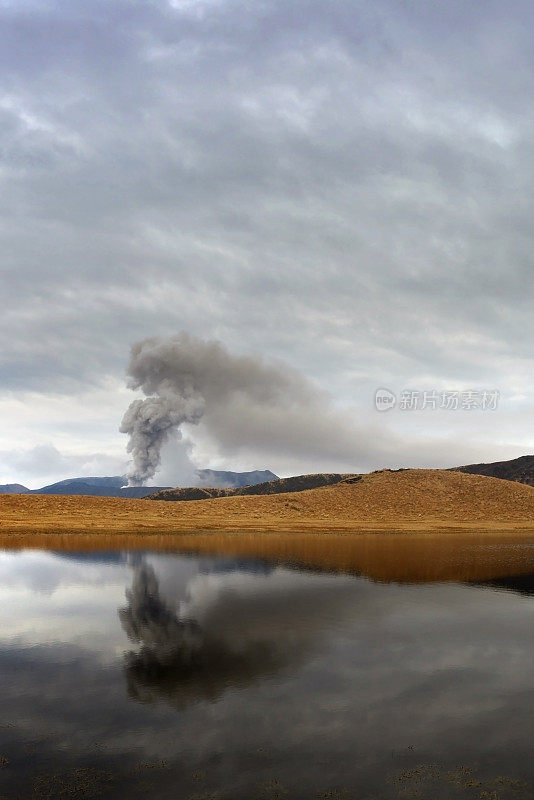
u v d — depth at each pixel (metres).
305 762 9.16
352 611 20.34
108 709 11.16
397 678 13.23
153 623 18.31
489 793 8.33
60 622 18.41
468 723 10.77
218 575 28.44
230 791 8.27
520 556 38.88
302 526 64.25
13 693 12.00
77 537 48.53
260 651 15.23
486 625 18.45
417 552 40.50
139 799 8.02
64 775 8.67
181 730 10.26
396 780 8.66
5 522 55.62
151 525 59.09
